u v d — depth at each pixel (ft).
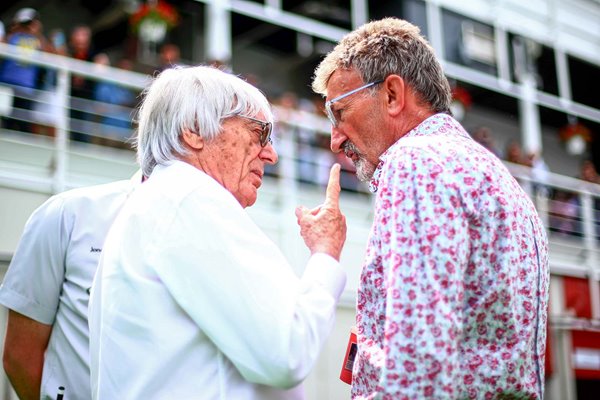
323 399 25.29
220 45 36.73
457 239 7.70
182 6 45.68
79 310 11.59
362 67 9.27
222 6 37.27
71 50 36.81
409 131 9.15
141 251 8.34
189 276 7.98
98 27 47.29
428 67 9.25
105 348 8.34
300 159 31.12
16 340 11.94
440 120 9.04
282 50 52.65
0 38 27.94
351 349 9.47
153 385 7.97
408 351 7.36
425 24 47.78
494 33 50.72
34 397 12.09
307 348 7.81
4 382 19.35
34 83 26.55
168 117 9.11
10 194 21.94
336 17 49.32
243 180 9.16
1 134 24.50
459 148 8.23
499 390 7.87
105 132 27.94
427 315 7.40
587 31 55.57
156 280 8.18
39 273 11.82
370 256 8.20
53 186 23.00
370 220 32.73
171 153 9.11
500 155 44.88
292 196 28.58
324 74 9.71
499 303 7.91
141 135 9.43
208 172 9.02
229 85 9.22
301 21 40.73
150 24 36.94
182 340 8.02
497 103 54.90
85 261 11.74
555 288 36.42
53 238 11.84
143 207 8.59
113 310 8.35
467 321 7.91
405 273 7.59
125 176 26.81
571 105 52.70
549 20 53.21
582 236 44.88
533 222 8.55
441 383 7.27
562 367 34.99
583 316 36.91
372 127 9.25
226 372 8.06
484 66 49.65
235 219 8.32
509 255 7.95
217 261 7.97
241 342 7.79
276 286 7.95
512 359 7.88
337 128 9.59
